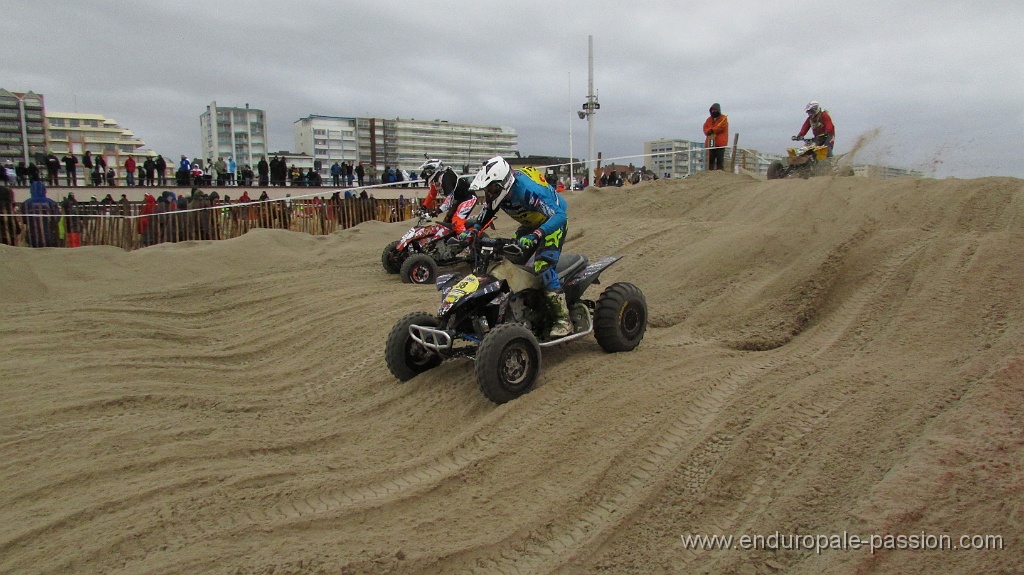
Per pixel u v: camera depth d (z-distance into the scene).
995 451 3.72
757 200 10.98
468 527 3.56
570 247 10.16
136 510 3.71
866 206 9.16
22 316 8.14
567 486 3.91
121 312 8.55
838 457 3.93
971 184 8.96
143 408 5.40
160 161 20.30
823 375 5.15
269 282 10.34
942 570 2.95
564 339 5.64
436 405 5.33
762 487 3.79
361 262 11.89
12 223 11.23
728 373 5.40
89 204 13.29
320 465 4.38
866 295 6.82
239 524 3.57
